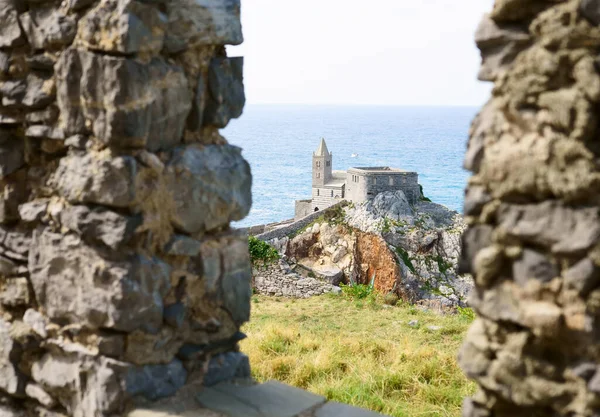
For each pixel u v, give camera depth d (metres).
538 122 2.71
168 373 4.11
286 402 4.09
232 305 4.44
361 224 50.69
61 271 4.13
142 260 3.90
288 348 8.44
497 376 2.85
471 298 2.96
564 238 2.64
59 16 3.97
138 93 3.76
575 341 2.68
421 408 6.17
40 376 4.32
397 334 11.44
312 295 23.77
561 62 2.65
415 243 50.12
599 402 2.62
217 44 4.21
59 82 3.99
